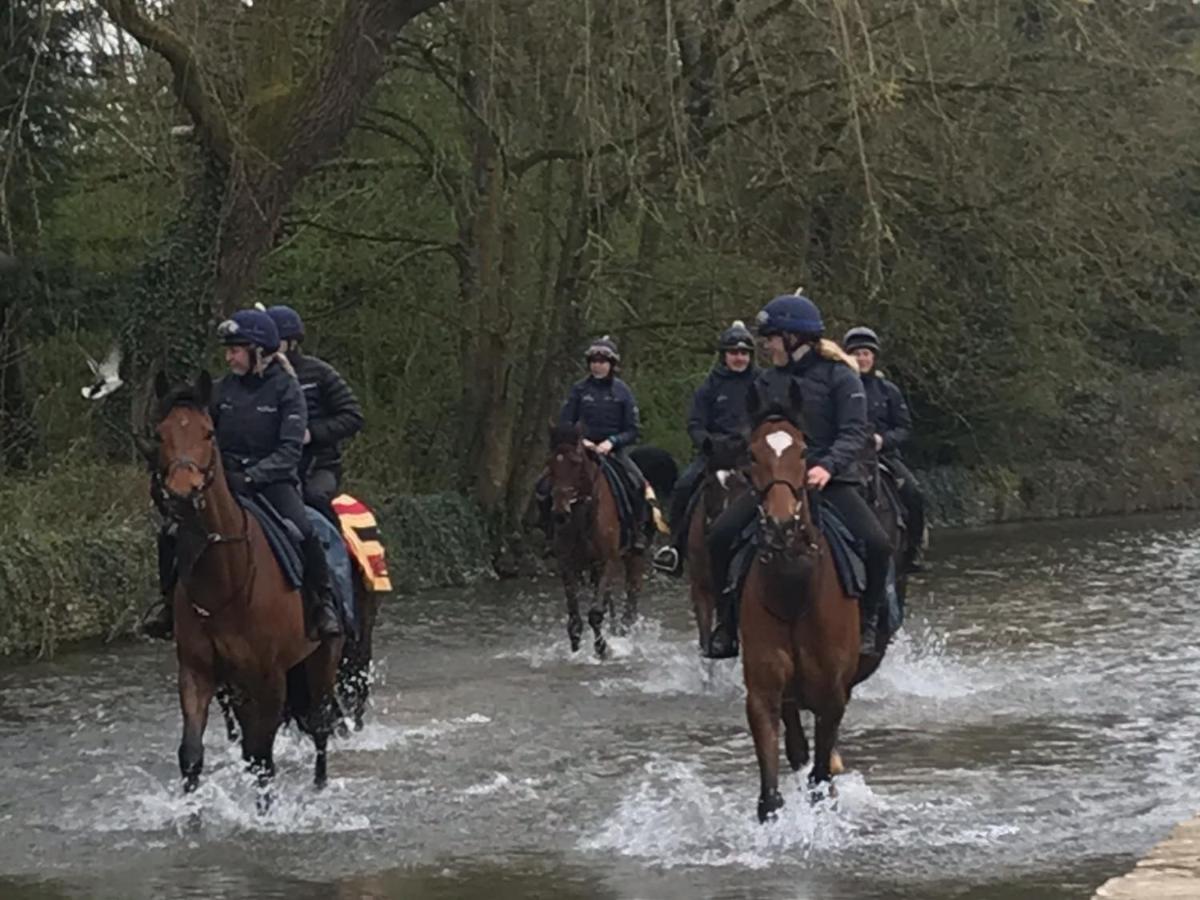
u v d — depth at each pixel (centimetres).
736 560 968
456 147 2639
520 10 2388
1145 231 3020
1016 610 2109
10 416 2275
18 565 1798
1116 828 968
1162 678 1545
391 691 1530
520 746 1248
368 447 2700
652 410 3156
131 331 2186
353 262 2688
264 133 2164
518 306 2755
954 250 3161
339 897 847
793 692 943
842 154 2628
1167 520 4006
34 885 879
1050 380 3850
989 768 1142
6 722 1386
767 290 2716
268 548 1008
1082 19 2469
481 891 855
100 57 2231
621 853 923
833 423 966
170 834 980
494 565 2728
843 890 841
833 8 2112
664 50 2316
